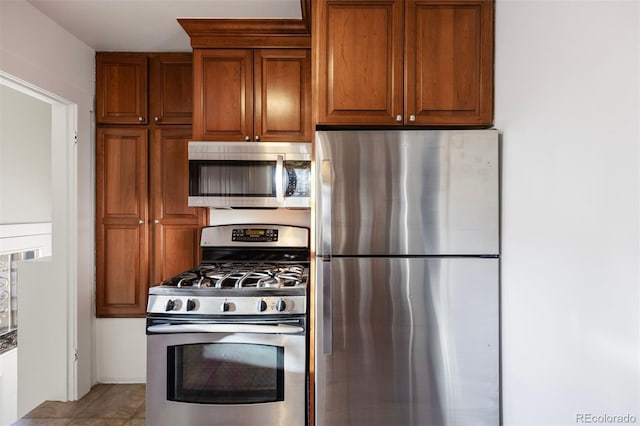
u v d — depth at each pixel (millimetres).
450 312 1576
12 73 1916
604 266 1015
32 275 2424
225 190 2135
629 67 928
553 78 1225
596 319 1042
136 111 2508
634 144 918
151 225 2521
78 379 2412
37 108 3271
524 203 1415
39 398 2404
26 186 3211
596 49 1032
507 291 1542
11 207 3117
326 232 1575
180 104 2510
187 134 2506
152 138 2514
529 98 1372
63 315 2389
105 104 2506
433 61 1679
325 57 1689
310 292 1932
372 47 1685
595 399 1050
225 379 1695
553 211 1235
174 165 2504
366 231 1579
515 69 1479
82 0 1966
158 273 2502
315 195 1649
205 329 1643
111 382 2586
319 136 1591
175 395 1692
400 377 1583
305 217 2525
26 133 3213
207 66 2225
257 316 1677
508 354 1537
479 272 1576
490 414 1582
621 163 955
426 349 1580
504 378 1567
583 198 1091
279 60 2232
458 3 1675
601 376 1027
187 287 1721
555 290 1228
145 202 2512
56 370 2393
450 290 1576
